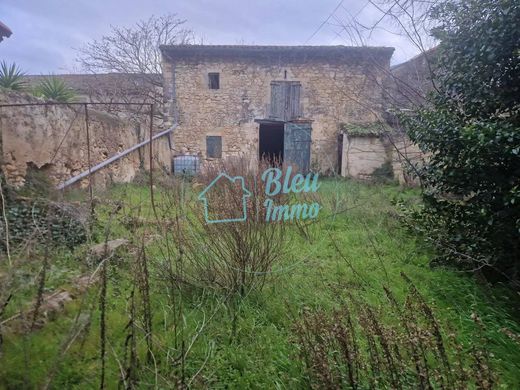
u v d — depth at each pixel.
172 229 2.99
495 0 2.91
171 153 12.25
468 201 3.31
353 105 12.17
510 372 2.01
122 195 5.05
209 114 12.38
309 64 12.21
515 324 2.46
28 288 2.27
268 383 1.90
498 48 2.93
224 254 2.78
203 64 12.23
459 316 2.59
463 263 3.36
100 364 1.88
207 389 1.83
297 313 2.55
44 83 6.27
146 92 13.12
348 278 3.23
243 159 3.97
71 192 4.94
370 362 1.75
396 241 4.25
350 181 9.43
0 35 5.99
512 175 2.85
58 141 5.32
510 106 3.07
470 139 2.87
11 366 1.73
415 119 3.93
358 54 11.60
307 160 12.41
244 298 2.70
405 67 8.41
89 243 2.99
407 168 4.34
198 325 2.34
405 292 2.95
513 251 2.96
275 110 12.35
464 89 3.40
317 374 1.67
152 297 2.60
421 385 1.53
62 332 2.00
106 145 7.17
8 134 4.30
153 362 1.96
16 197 3.95
